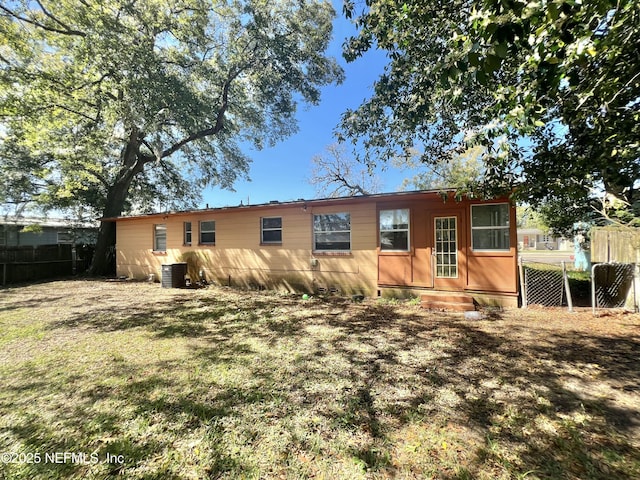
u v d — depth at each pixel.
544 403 2.60
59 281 11.41
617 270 5.92
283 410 2.54
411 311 6.15
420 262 7.07
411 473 1.84
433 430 2.26
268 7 11.36
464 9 3.05
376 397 2.74
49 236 17.52
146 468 1.92
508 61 2.91
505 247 6.25
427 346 4.06
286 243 8.95
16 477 1.85
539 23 1.79
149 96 9.53
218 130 13.46
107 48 8.81
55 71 10.12
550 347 3.91
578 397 2.68
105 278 12.26
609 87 2.68
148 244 11.95
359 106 4.48
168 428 2.31
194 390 2.89
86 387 2.96
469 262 6.55
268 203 8.69
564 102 3.16
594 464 1.89
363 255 7.78
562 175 3.73
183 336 4.58
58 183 13.16
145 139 13.59
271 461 1.96
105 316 5.87
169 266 9.64
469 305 6.09
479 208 6.49
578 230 9.84
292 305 6.86
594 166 3.54
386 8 3.61
